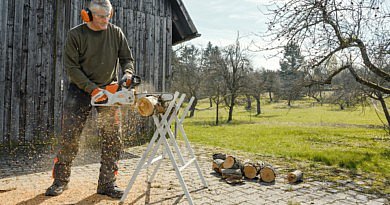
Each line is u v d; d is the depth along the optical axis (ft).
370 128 53.06
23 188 12.78
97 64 11.73
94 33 11.53
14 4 24.20
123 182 14.07
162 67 30.27
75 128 11.65
